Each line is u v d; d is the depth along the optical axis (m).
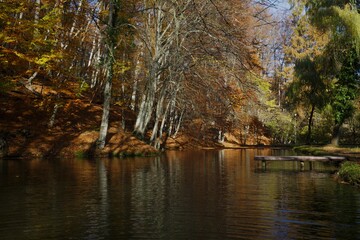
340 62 28.44
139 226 6.69
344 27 26.33
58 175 13.44
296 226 6.76
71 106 26.98
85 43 29.80
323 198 9.37
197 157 24.44
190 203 8.71
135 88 32.16
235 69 22.03
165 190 10.49
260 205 8.51
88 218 7.25
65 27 22.02
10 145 20.23
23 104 24.25
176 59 24.84
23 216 7.41
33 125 22.84
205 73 24.19
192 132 40.41
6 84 18.52
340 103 30.11
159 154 25.61
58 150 21.16
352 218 7.31
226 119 36.16
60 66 21.95
